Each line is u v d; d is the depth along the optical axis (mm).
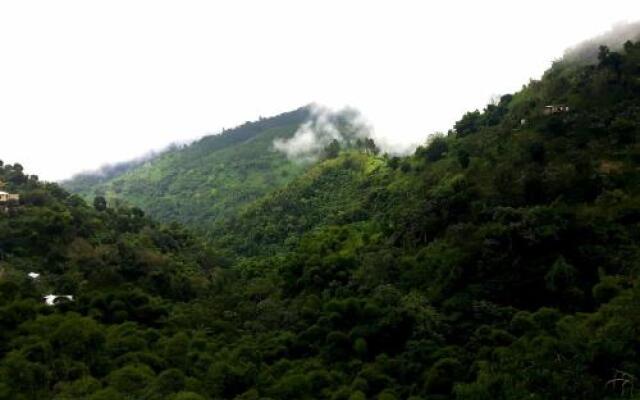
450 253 62344
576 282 52938
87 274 78625
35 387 41125
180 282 83500
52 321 51844
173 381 43438
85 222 98312
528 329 46781
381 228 90938
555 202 64125
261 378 47156
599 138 78750
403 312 52688
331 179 160375
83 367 45156
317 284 73625
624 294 43875
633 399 32625
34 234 84312
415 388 43188
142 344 52031
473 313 52688
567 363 36062
